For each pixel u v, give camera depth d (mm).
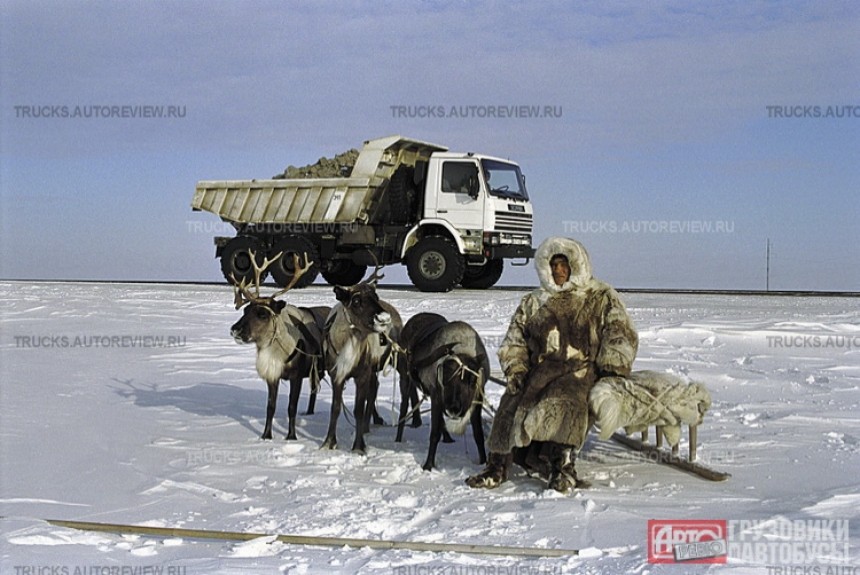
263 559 6156
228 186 27500
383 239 25500
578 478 7996
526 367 8141
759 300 23141
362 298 9102
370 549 6367
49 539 6582
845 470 8234
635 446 9188
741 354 14898
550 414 7664
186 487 8062
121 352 15844
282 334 9789
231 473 8555
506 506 7402
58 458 9000
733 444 9234
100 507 7516
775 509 7102
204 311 21516
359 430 9398
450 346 8586
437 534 6684
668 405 7906
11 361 14883
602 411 7652
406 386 10211
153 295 24766
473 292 24672
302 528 6914
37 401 11773
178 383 13133
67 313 21062
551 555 6133
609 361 7863
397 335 9922
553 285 8203
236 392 12555
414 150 26484
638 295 25000
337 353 9398
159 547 6496
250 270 27281
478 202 24172
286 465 8906
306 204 26344
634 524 6781
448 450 9594
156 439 9828
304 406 11750
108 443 9625
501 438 7984
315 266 26500
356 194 25688
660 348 15445
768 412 10742
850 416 10477
